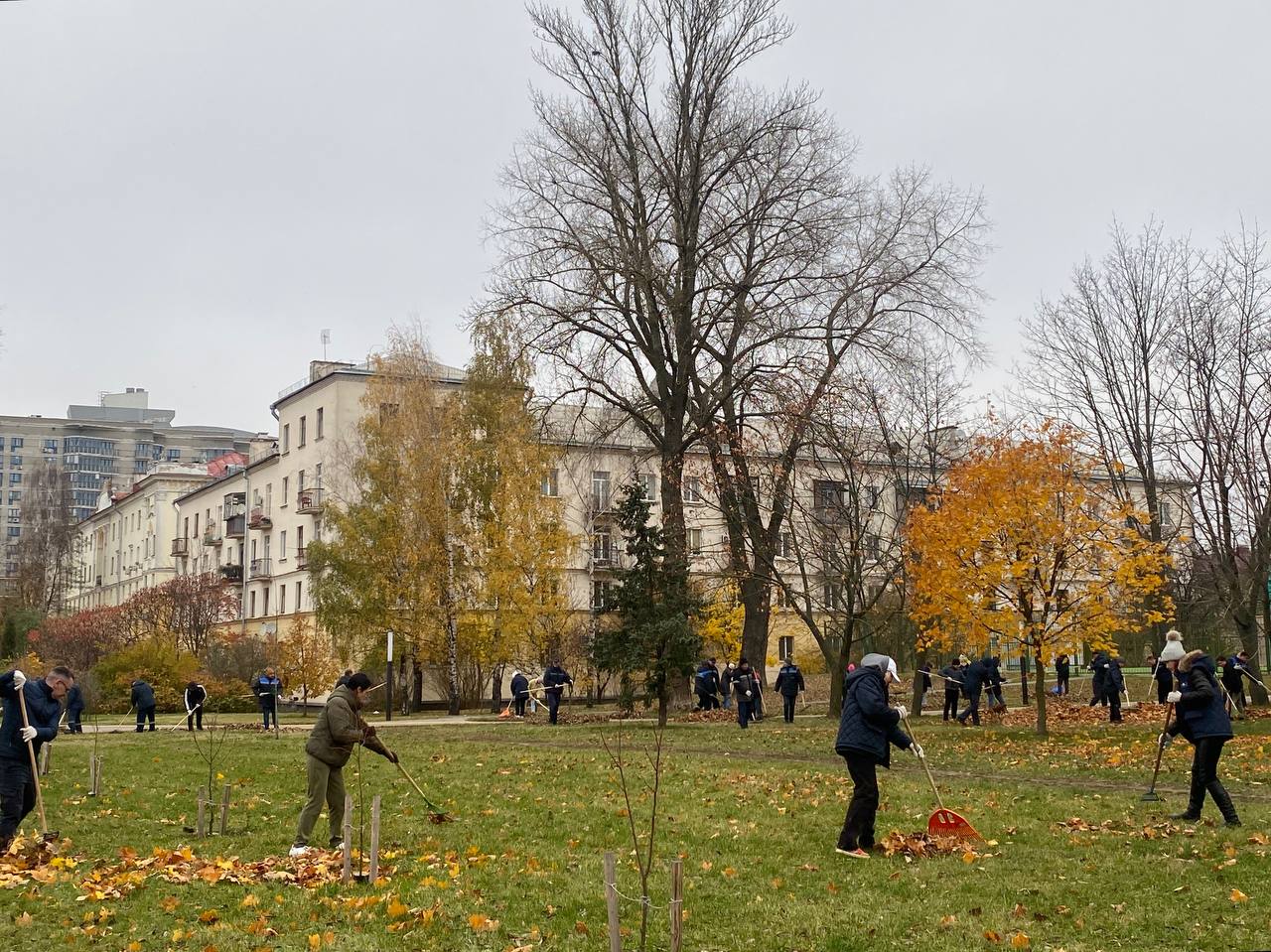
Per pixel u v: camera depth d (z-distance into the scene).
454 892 9.66
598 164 35.88
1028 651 25.48
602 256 35.22
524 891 9.77
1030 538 24.53
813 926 8.54
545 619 48.28
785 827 12.94
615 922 7.10
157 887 10.00
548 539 47.31
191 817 14.33
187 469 99.94
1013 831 12.34
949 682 32.72
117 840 12.57
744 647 36.94
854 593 34.06
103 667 49.12
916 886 9.80
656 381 37.06
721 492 34.50
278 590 70.50
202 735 31.34
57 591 109.19
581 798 15.69
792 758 21.56
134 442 189.88
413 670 52.03
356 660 52.19
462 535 47.12
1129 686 45.62
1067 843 11.66
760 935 8.36
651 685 31.02
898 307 34.47
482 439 48.12
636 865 10.87
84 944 8.26
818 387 32.72
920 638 26.69
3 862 10.96
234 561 78.44
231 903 9.44
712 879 10.25
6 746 11.61
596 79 36.19
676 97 36.12
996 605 25.86
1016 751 21.77
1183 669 12.88
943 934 8.34
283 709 57.69
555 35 35.78
